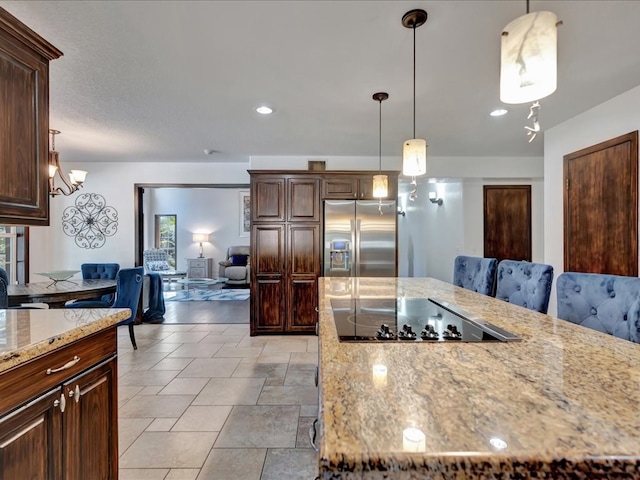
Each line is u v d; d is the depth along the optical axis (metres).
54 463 1.20
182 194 10.06
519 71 1.07
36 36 1.45
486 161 4.82
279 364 3.28
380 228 4.33
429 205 6.62
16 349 1.07
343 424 0.57
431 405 0.64
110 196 5.10
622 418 0.60
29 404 1.11
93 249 5.09
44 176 1.54
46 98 1.54
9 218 1.38
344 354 0.95
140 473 1.74
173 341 4.04
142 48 2.04
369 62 2.20
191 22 1.79
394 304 1.75
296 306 4.30
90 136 3.77
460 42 1.98
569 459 0.49
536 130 1.24
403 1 1.64
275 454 1.90
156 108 2.98
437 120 3.29
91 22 1.79
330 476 0.50
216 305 6.34
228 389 2.72
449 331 1.20
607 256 2.92
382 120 3.28
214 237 10.06
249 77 2.41
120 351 3.67
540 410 0.63
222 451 1.92
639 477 0.49
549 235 3.65
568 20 1.79
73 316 1.52
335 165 4.70
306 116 3.17
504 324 1.30
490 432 0.55
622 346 1.02
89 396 1.39
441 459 0.49
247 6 1.67
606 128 2.92
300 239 4.31
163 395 2.62
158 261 9.50
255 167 4.68
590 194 3.10
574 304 1.53
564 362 0.89
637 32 1.90
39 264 4.97
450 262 5.67
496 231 5.26
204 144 4.11
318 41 1.97
